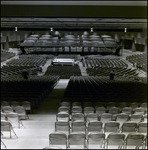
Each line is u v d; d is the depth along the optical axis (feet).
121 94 29.48
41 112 24.11
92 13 30.19
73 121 17.60
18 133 17.04
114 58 100.58
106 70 74.95
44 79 47.65
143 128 16.42
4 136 16.31
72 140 13.83
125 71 71.10
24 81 42.52
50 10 30.01
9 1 28.45
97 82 43.78
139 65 75.56
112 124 16.16
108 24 74.74
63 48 118.01
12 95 27.40
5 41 102.12
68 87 36.17
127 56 97.91
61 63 96.68
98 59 98.22
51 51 117.29
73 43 116.37
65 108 21.52
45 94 33.50
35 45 115.55
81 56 114.32
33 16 30.60
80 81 45.39
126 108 21.25
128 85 39.37
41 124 19.39
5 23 74.43
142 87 36.81
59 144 14.06
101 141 13.94
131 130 16.47
